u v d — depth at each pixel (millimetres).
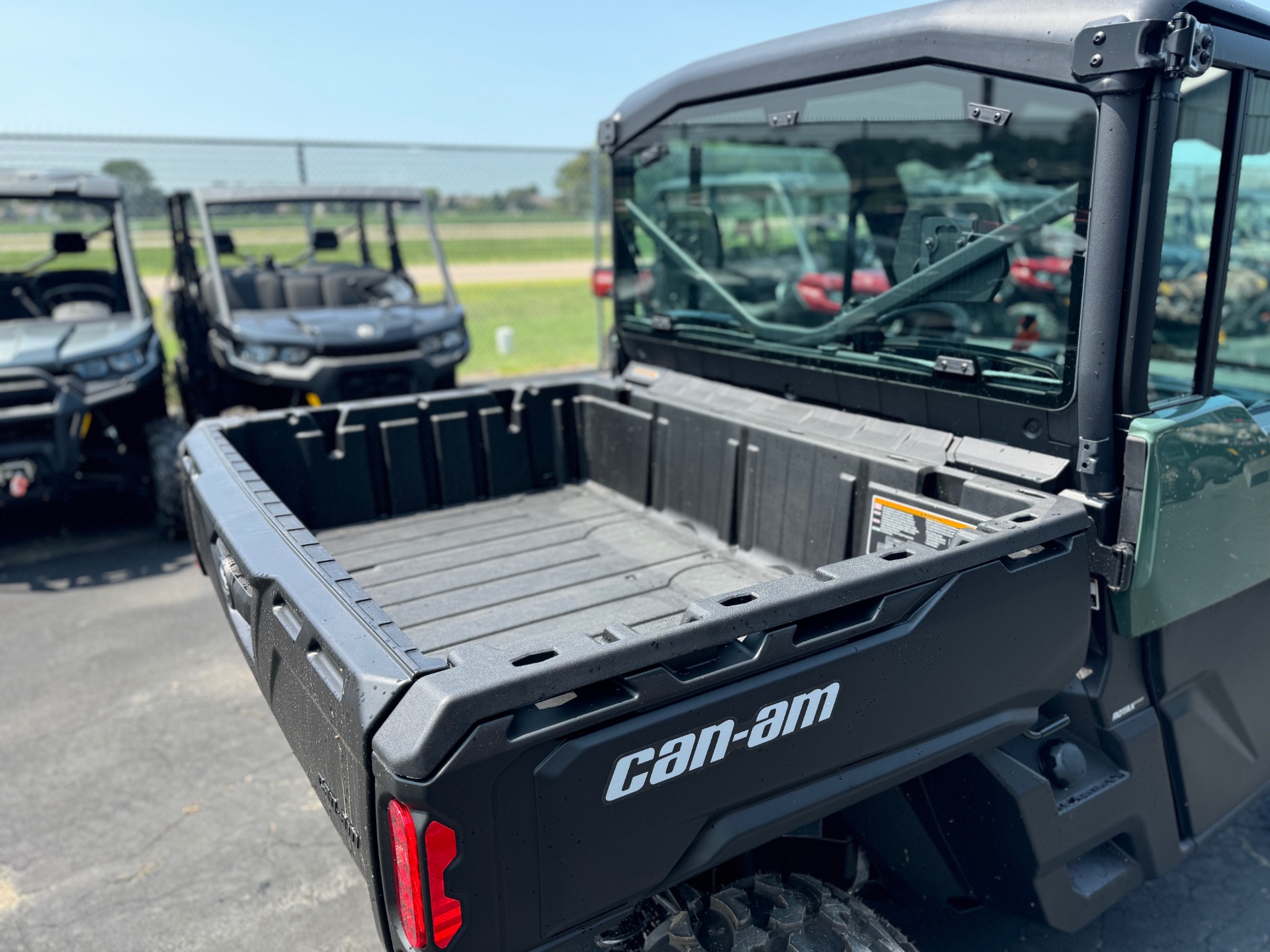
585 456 3242
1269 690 2295
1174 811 2117
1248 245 3041
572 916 1234
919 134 2551
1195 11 1636
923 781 1784
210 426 2527
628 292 3066
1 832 2760
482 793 1115
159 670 3773
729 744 1297
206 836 2758
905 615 1463
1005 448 1955
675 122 2668
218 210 6730
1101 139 1607
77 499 6227
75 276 6285
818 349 2361
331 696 1301
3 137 7281
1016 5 1723
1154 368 2115
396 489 2891
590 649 1185
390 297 7129
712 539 2740
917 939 2322
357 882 2584
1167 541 1767
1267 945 2295
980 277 1995
